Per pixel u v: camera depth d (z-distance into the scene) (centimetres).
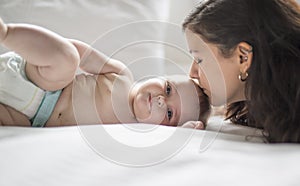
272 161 77
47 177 68
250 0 98
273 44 96
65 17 137
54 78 102
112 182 67
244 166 74
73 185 66
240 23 97
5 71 101
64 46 98
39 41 96
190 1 171
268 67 96
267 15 97
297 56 96
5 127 90
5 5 138
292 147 85
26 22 136
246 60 98
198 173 71
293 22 98
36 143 79
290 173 71
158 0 146
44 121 106
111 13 139
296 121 95
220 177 70
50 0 139
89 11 138
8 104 102
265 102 97
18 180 67
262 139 96
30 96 103
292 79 96
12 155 74
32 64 100
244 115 112
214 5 99
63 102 107
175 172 72
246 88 100
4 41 95
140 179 69
